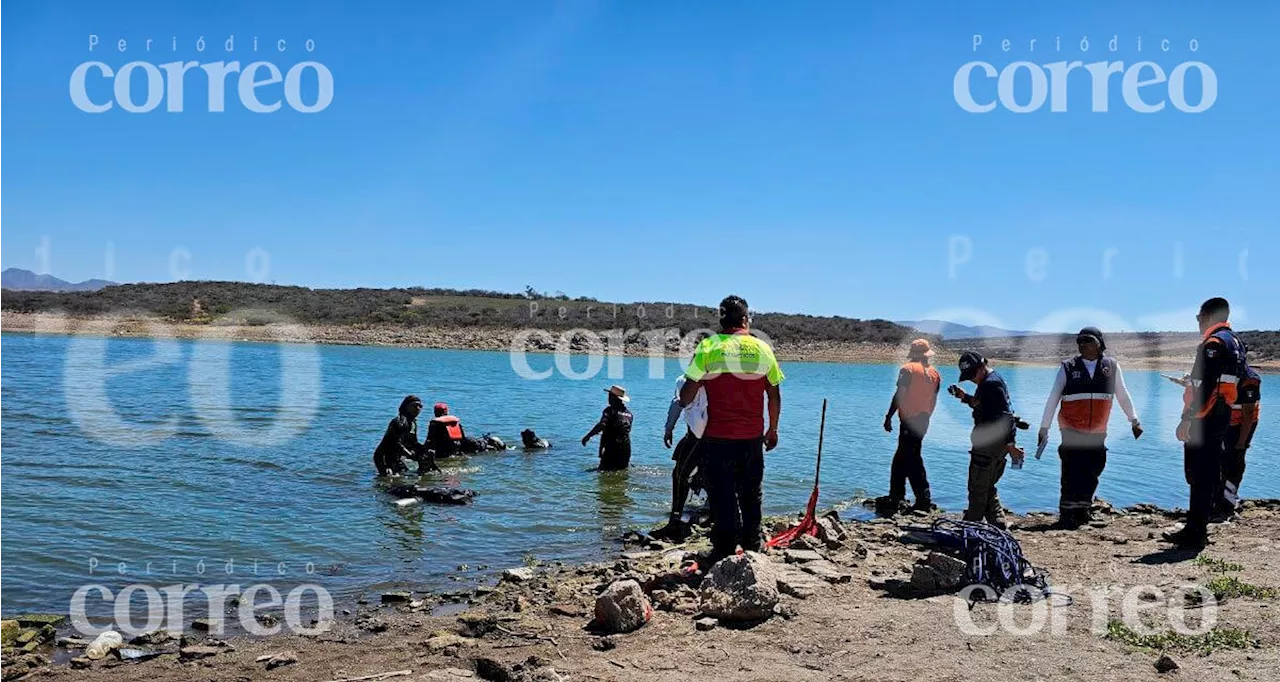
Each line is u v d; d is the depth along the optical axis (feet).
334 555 30.22
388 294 309.63
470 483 43.98
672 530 33.94
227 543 31.30
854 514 38.91
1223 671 17.06
